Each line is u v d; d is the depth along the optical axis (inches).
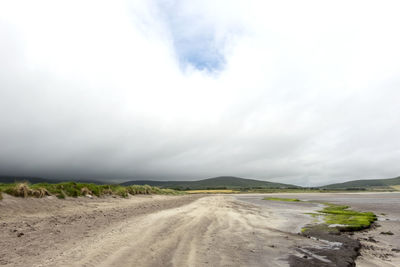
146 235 355.3
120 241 311.0
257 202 1595.7
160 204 926.4
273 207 1184.8
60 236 320.2
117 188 1037.2
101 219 467.8
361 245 414.6
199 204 1098.7
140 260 246.8
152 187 1753.2
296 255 318.3
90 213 528.7
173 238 353.1
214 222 544.1
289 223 625.9
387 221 751.1
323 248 364.5
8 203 458.6
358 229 587.5
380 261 323.3
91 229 374.0
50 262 222.5
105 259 240.1
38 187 579.5
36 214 450.9
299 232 501.4
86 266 217.8
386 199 2300.7
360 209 1181.7
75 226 388.2
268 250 335.3
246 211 869.8
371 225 657.0
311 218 755.4
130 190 1203.9
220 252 305.3
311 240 421.4
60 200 601.9
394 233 553.6
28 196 528.1
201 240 358.9
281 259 297.1
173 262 251.8
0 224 354.0
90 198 740.7
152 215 572.1
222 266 253.6
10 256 232.5
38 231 337.4
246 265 264.4
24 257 232.7
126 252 267.3
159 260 253.3
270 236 434.0
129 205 762.2
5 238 291.4
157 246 303.9
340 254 334.3
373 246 418.0
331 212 951.0
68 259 233.0
